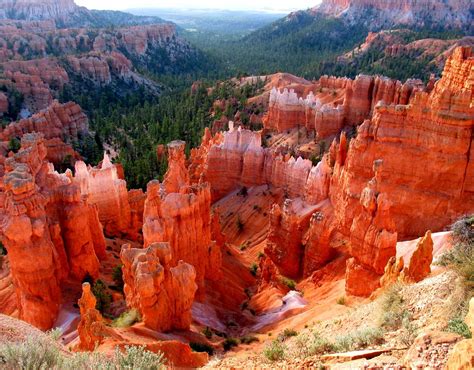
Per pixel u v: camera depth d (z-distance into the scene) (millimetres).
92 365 13156
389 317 18422
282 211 48875
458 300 16484
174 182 47125
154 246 28000
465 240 31828
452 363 9148
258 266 50438
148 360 14094
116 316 31656
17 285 34156
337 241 46000
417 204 44312
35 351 12789
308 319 31609
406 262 35656
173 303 27922
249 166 70875
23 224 31188
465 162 42000
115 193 52938
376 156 46219
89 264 38312
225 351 27672
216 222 50375
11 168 36500
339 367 13469
